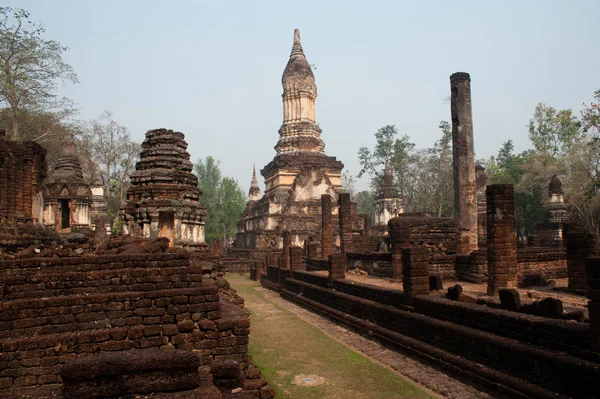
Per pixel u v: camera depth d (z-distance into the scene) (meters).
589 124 32.19
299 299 19.14
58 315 7.23
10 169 17.52
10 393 6.29
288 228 40.88
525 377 7.25
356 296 14.29
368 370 9.34
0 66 28.89
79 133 36.38
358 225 41.12
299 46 47.44
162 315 7.61
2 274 7.78
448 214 60.81
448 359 8.95
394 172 60.91
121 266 8.18
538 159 46.62
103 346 6.98
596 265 6.35
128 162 50.31
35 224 18.16
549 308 7.73
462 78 16.98
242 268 35.41
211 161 74.00
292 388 8.30
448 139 57.06
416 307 10.78
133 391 4.67
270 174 46.03
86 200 28.92
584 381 6.24
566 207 40.78
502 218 11.30
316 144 45.25
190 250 13.87
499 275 11.21
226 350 7.59
